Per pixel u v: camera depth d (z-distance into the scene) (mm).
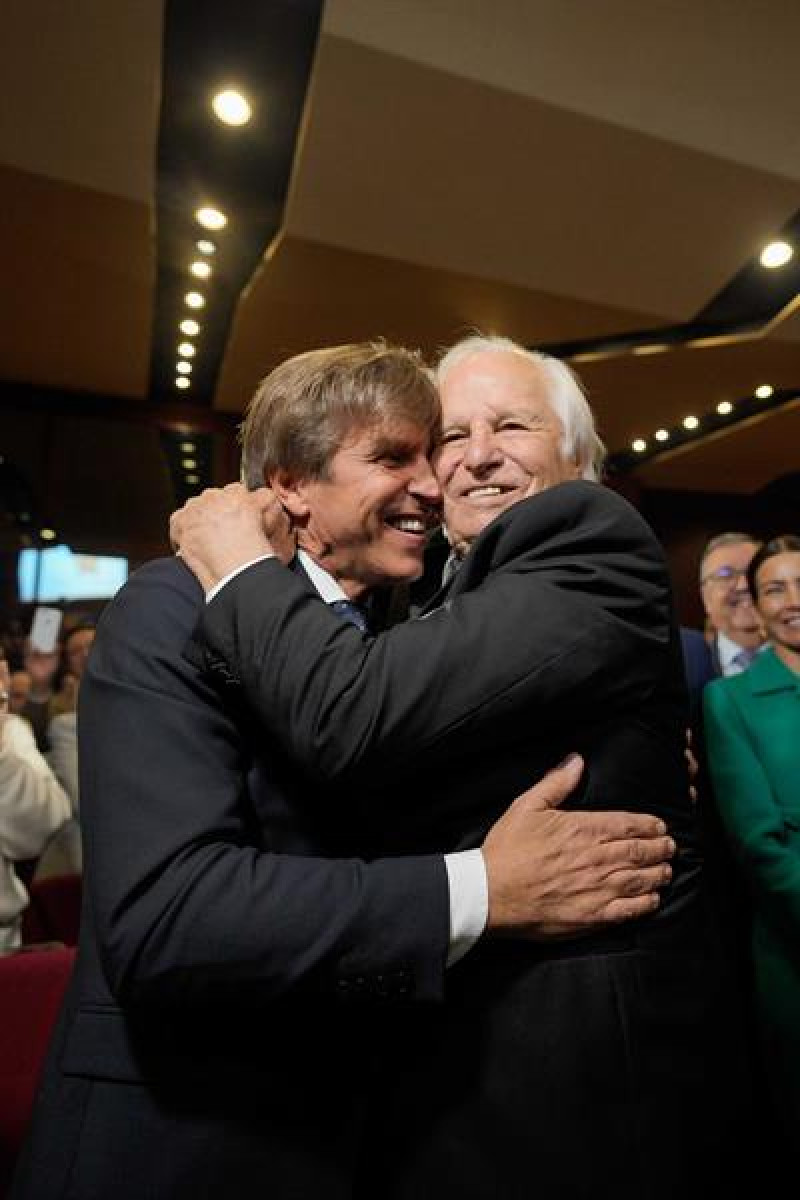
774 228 3566
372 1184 664
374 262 3830
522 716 645
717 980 715
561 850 639
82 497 5469
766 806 1510
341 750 603
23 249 3832
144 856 574
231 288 4105
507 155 3131
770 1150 1525
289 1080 622
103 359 4949
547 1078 625
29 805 1621
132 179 3305
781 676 1646
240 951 554
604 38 2822
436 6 2672
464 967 666
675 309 4262
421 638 632
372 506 783
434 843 698
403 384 805
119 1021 621
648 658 702
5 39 2676
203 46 2666
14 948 1580
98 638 699
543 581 678
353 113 2922
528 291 4070
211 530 708
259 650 621
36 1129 618
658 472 7027
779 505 7578
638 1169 609
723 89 3014
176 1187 577
